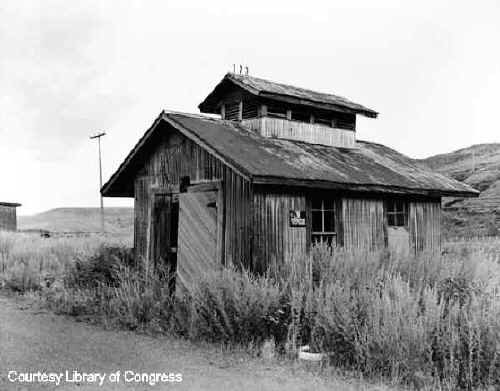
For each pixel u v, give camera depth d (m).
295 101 15.56
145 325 10.90
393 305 8.34
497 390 7.07
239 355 8.79
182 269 13.51
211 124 14.48
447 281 10.64
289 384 7.29
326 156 15.11
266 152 13.20
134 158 15.35
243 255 11.91
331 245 12.95
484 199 61.56
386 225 15.16
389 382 7.41
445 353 7.55
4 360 8.38
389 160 17.61
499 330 7.38
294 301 9.23
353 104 17.64
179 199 13.79
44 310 12.91
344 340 8.28
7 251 22.09
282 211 12.45
